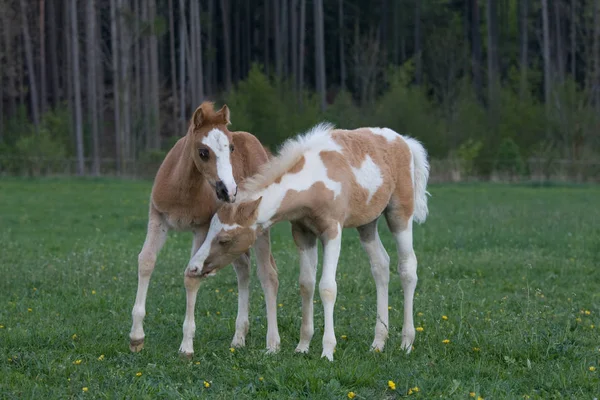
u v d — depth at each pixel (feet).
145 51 140.05
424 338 24.39
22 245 46.57
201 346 23.44
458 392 18.85
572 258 41.32
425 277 35.91
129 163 122.11
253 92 128.88
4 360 21.25
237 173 24.47
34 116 145.48
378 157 23.40
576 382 19.63
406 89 135.54
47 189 88.53
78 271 35.70
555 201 80.53
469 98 138.21
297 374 19.47
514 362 21.59
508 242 47.93
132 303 29.63
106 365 21.07
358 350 23.31
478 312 28.17
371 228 24.20
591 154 121.19
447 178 114.62
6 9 149.89
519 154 118.93
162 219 23.32
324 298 21.76
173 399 18.10
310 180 21.65
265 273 23.77
